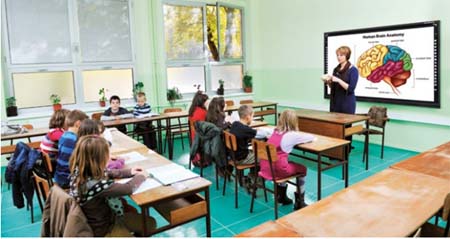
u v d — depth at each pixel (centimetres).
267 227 155
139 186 209
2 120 489
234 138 329
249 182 356
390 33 510
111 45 603
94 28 582
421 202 176
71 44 564
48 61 547
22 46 524
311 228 153
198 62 696
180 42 668
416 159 247
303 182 318
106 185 183
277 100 733
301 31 654
